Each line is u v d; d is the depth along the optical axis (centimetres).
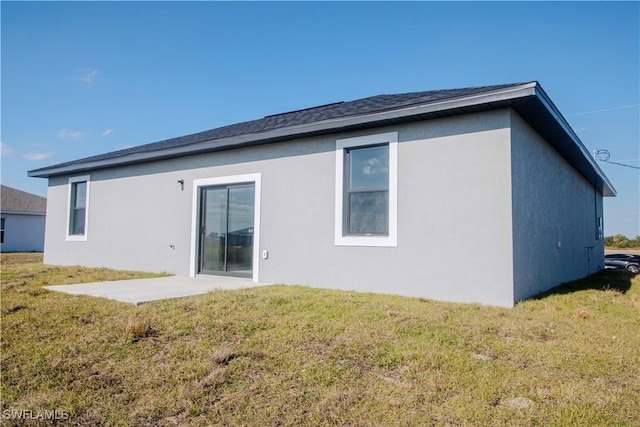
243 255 868
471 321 460
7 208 2327
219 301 544
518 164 608
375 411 263
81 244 1223
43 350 378
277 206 812
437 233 622
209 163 937
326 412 264
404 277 647
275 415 264
